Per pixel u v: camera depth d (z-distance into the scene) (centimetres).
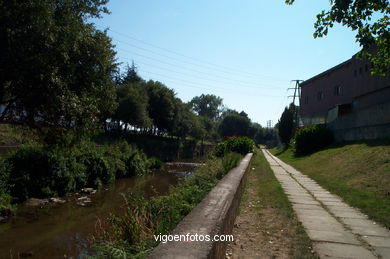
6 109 1277
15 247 798
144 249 325
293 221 610
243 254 432
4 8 1005
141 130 4562
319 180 1214
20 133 1702
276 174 1456
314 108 3522
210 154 1827
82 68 1361
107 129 3791
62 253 750
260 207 738
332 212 693
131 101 3344
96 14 1433
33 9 1067
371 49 1984
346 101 2758
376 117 1731
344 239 502
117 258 298
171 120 4372
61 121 1374
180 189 676
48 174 1442
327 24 561
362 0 505
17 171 1320
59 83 1167
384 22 529
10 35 1053
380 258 423
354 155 1445
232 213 505
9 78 1125
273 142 7269
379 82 2220
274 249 454
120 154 2364
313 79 3547
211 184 680
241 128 7444
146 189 1745
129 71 4616
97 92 1483
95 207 1263
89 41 1336
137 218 432
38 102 1210
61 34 1175
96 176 1844
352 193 888
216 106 11581
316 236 518
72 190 1614
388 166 1053
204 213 373
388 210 674
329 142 2345
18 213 1134
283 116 3772
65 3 1290
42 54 1094
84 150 1862
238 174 813
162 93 4278
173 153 4481
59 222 1030
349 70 2706
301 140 2438
